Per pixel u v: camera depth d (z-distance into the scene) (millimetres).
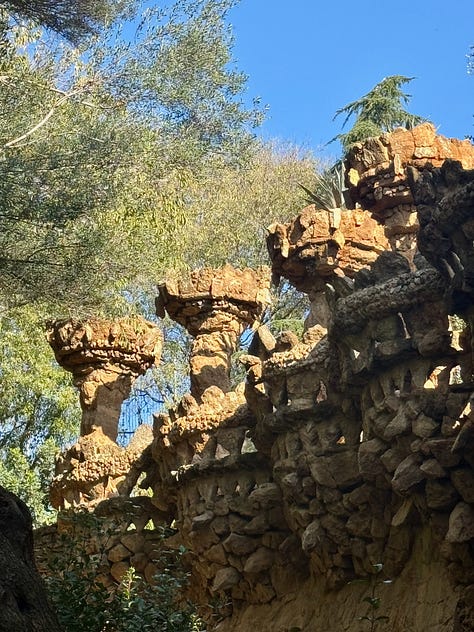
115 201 13336
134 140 13570
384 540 8578
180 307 12086
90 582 8156
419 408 7867
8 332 20188
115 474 12492
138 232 13633
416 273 7922
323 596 9250
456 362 7914
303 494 9148
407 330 8062
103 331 13289
